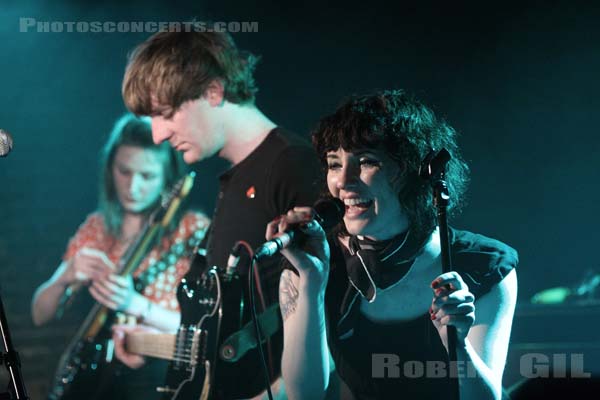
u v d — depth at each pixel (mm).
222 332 3057
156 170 5215
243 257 3266
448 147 2572
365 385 2615
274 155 3367
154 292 4836
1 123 6531
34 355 6051
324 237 2461
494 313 2496
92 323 4859
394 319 2566
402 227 2479
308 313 2521
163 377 4617
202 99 3432
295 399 2611
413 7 6500
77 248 5348
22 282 6422
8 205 6516
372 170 2410
